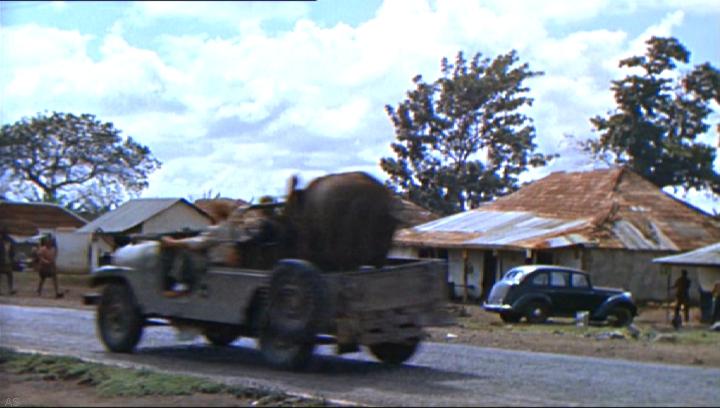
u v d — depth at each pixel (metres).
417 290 15.23
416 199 63.12
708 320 34.03
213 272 15.83
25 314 27.36
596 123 58.41
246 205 15.90
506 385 13.44
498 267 42.88
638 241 40.25
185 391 12.48
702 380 14.26
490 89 63.97
